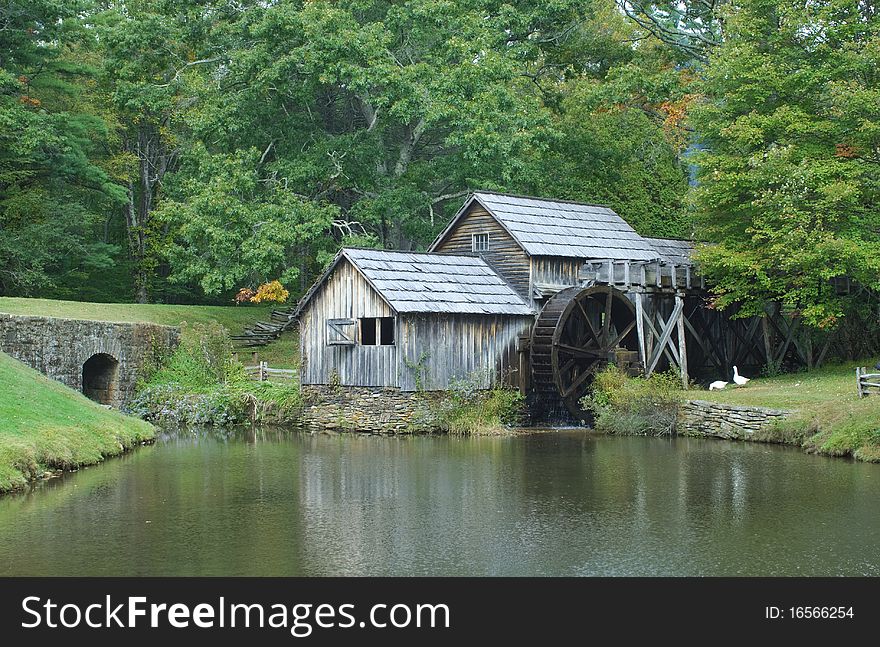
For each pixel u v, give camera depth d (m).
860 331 36.19
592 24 51.75
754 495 19.33
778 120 32.44
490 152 42.00
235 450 26.53
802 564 14.63
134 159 51.44
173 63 47.06
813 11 32.94
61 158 44.22
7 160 44.06
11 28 43.81
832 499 18.84
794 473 21.66
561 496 19.52
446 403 31.00
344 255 32.06
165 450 26.55
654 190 50.06
